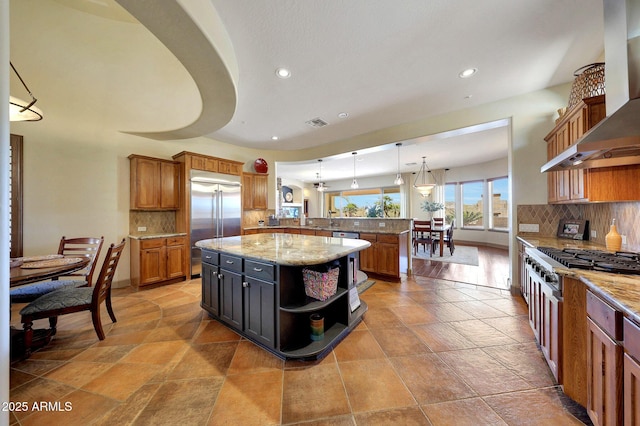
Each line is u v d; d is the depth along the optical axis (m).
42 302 1.96
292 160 5.71
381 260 3.99
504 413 1.35
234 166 4.75
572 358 1.39
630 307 0.91
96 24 3.08
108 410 1.38
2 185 0.91
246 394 1.50
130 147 3.78
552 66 2.47
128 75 3.32
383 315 2.62
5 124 0.92
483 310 2.73
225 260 2.30
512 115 3.10
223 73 2.06
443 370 1.72
